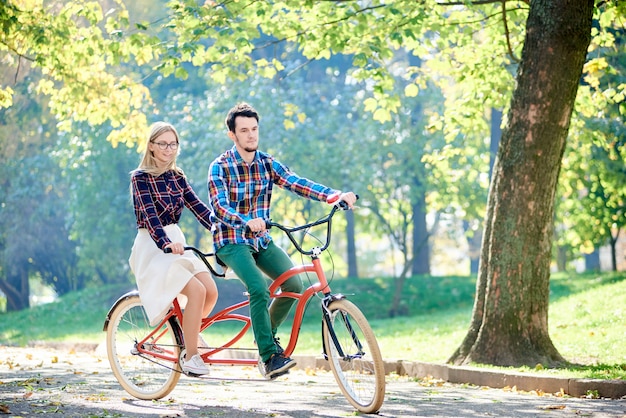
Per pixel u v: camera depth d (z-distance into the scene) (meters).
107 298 30.53
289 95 28.53
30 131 30.47
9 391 7.67
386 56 12.10
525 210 10.52
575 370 9.73
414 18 11.45
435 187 29.11
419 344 15.47
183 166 28.52
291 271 6.71
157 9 20.92
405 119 28.45
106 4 19.56
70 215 31.53
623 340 12.19
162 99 32.88
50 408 6.48
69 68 15.05
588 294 18.48
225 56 12.90
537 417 6.48
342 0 11.89
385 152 28.05
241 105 6.82
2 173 30.98
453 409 6.93
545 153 10.44
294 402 7.20
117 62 12.67
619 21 12.88
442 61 14.02
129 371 7.48
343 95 29.44
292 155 27.30
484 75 13.94
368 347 6.33
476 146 29.73
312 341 18.03
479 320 10.98
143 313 7.41
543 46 10.32
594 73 13.75
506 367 10.20
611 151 19.06
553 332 14.52
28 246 34.19
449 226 40.72
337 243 51.72
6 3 13.22
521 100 10.52
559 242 31.25
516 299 10.54
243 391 8.16
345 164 28.03
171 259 6.95
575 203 26.00
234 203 6.78
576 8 10.23
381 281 30.59
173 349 7.16
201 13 11.51
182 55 11.77
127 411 6.49
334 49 12.23
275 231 33.28
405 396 8.07
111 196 30.02
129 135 16.12
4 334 25.75
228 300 27.98
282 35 13.03
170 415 6.28
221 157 6.81
